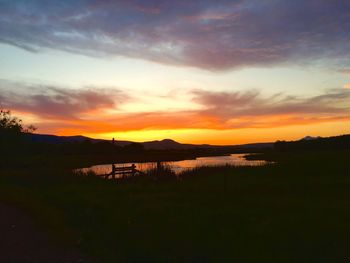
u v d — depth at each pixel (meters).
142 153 101.88
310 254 7.48
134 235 9.22
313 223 10.20
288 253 7.59
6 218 11.89
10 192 19.44
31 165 41.81
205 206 13.51
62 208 13.89
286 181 20.64
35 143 62.09
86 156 75.81
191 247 8.16
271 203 13.74
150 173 27.62
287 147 126.38
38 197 17.08
